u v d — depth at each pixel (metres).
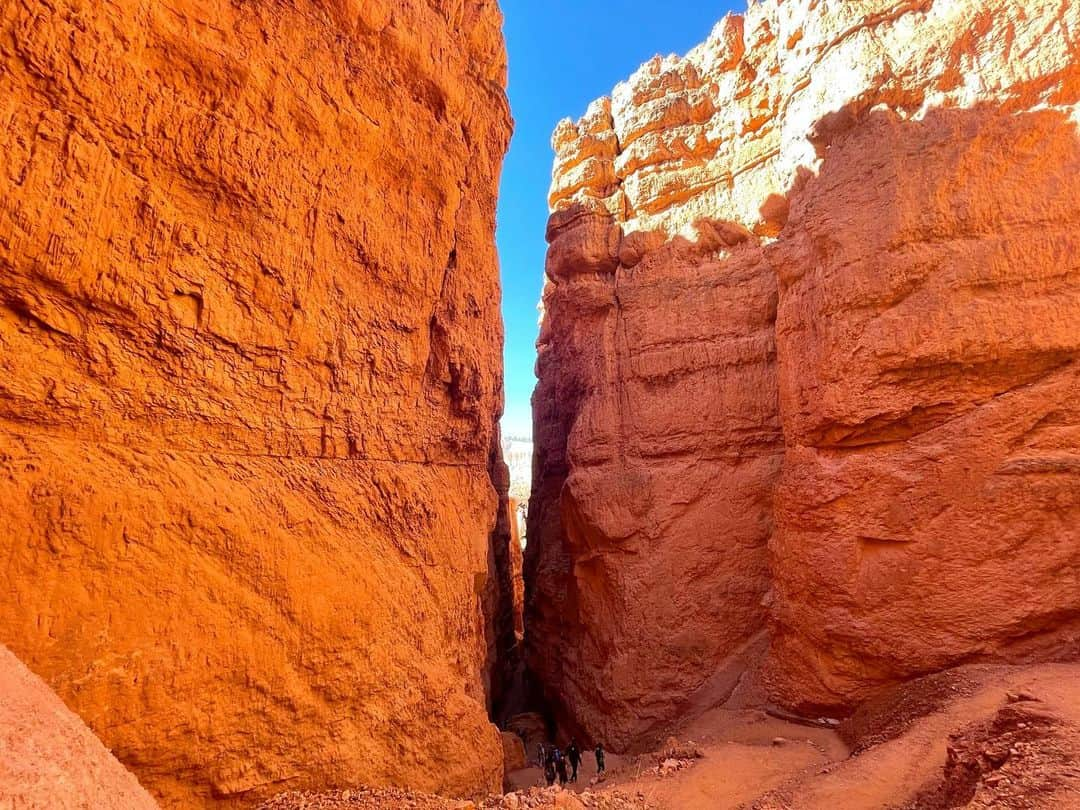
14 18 5.21
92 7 5.77
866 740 9.80
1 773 2.65
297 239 8.02
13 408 5.27
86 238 5.72
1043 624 9.52
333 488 8.32
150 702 5.72
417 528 9.90
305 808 6.55
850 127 13.04
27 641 4.97
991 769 5.95
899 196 11.26
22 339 5.36
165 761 5.79
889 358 11.07
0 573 4.91
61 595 5.24
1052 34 10.73
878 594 10.85
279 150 7.75
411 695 8.70
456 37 12.02
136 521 5.88
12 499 5.05
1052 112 10.62
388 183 9.91
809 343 12.95
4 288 5.22
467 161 12.10
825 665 11.66
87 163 5.74
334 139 8.67
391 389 9.89
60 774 3.10
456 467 12.23
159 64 6.48
